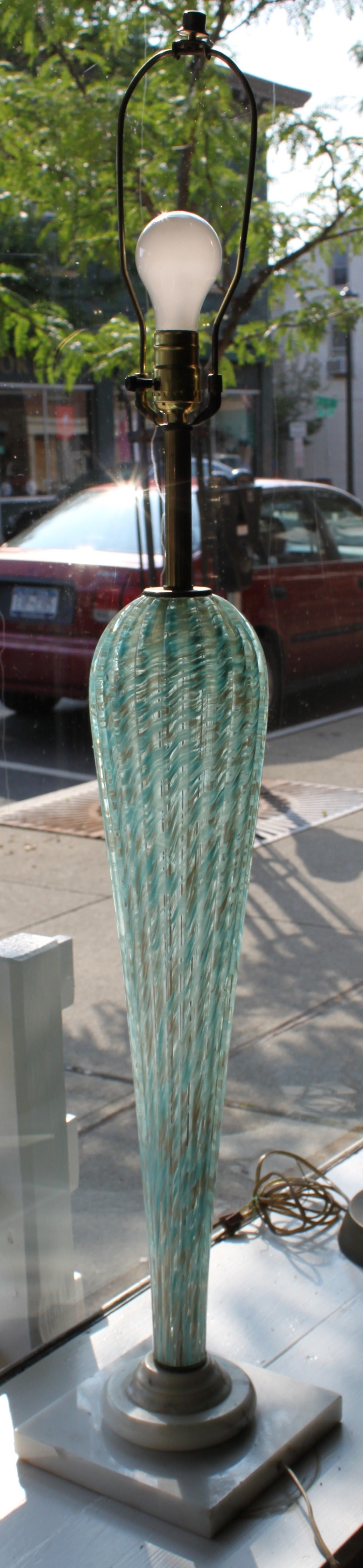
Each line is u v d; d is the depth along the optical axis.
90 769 1.36
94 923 1.44
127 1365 1.03
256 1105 1.61
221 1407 0.96
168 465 0.86
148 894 0.84
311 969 1.77
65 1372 1.13
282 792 2.00
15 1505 0.94
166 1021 0.86
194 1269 0.93
